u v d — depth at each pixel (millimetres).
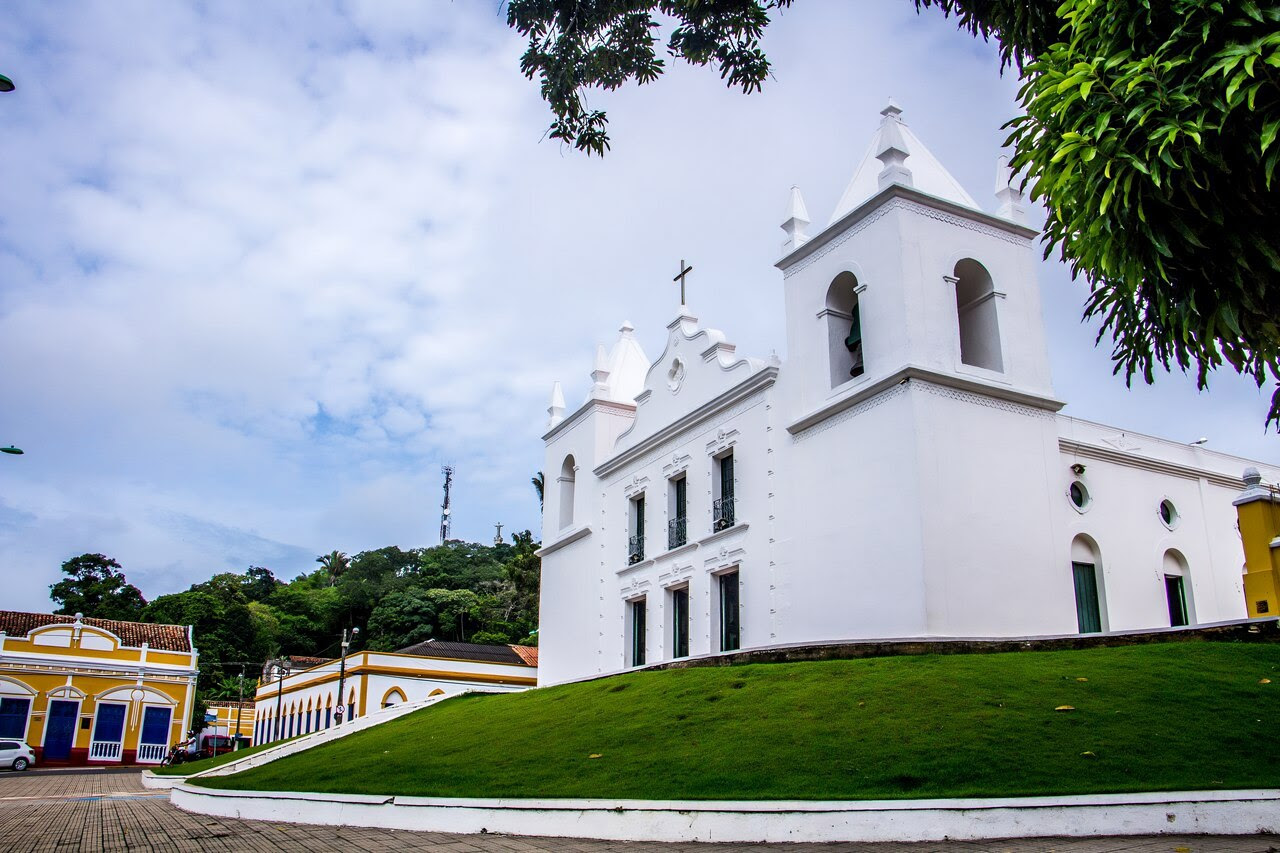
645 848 9188
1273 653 12227
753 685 14234
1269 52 6859
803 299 20609
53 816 15625
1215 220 7332
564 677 27625
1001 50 10203
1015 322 19344
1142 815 8453
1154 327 8797
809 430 19688
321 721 38312
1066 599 18062
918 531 16641
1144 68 7477
